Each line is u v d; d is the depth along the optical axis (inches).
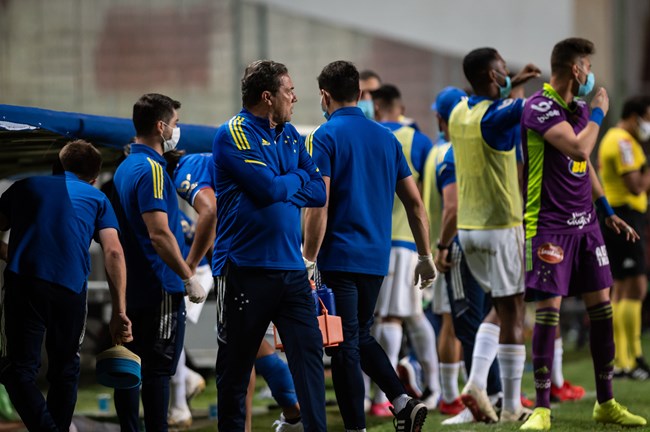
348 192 631.2
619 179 1114.7
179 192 691.4
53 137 727.1
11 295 602.2
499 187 749.3
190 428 845.2
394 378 636.7
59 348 610.2
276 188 552.1
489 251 754.8
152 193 625.3
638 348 1119.6
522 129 714.2
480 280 768.9
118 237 619.5
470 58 748.0
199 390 901.8
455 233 812.0
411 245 878.4
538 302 719.7
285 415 714.2
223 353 571.8
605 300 734.5
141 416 916.0
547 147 704.4
